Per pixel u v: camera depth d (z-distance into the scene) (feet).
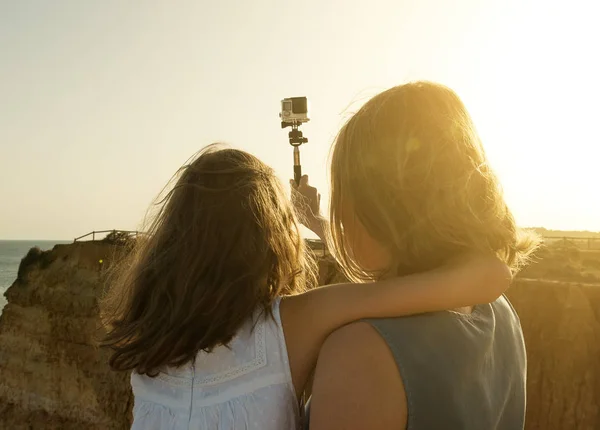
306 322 4.89
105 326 5.72
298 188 7.54
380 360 3.95
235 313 4.91
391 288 4.33
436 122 4.54
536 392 46.11
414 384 3.90
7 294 78.79
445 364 4.08
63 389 69.97
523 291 49.26
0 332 77.71
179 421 4.98
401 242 4.57
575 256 57.21
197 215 5.16
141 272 5.34
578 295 47.19
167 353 4.92
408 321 4.15
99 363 68.33
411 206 4.50
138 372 5.07
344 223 5.00
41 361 72.74
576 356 45.47
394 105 4.61
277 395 4.90
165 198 5.53
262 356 4.92
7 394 73.15
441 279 4.27
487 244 4.55
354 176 4.66
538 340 47.24
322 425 3.99
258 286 5.07
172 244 5.27
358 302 4.49
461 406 4.12
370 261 5.01
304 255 5.90
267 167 5.71
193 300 4.93
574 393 45.09
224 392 4.94
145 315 5.20
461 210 4.43
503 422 5.05
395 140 4.50
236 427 4.85
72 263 74.69
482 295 4.32
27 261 79.71
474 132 4.77
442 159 4.45
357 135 4.69
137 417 5.24
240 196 5.24
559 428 44.75
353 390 3.93
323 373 4.09
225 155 5.59
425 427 3.90
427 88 4.71
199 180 5.38
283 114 10.41
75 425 67.97
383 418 3.87
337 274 26.53
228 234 5.09
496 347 4.87
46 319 73.10
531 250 5.17
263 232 5.19
